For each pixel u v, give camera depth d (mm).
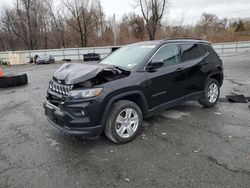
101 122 3660
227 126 4516
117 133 3818
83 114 3520
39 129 4668
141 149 3693
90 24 43812
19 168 3266
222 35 53500
